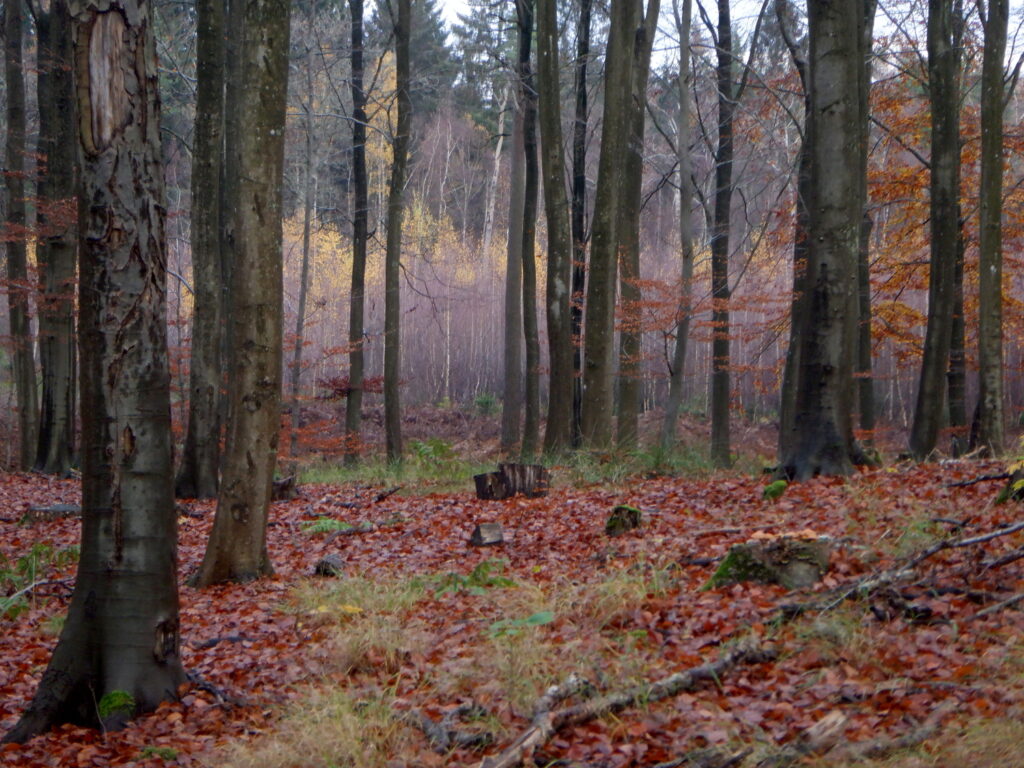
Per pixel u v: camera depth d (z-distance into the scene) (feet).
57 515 45.39
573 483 47.37
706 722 14.93
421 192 159.02
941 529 24.43
